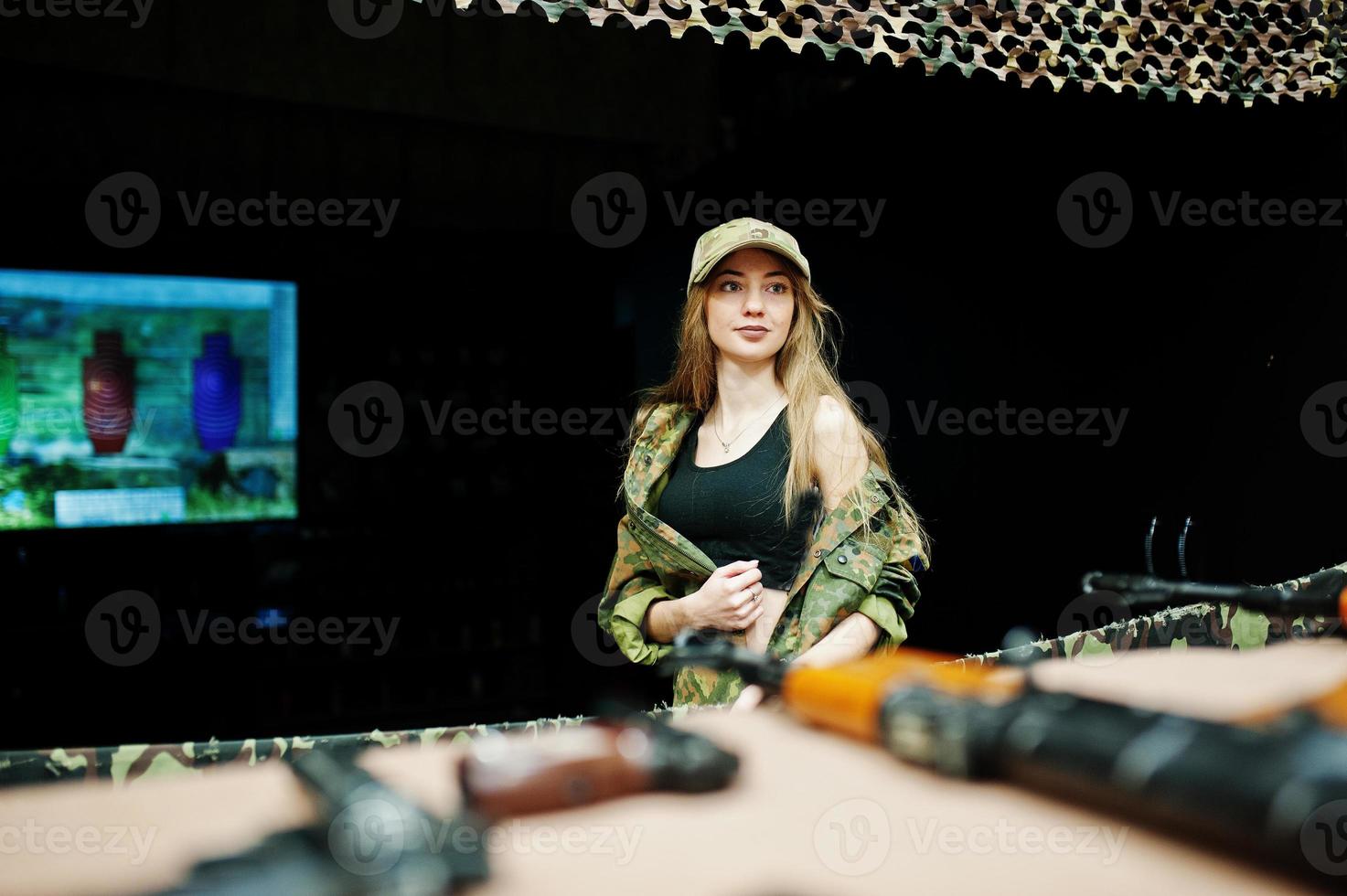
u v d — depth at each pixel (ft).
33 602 12.80
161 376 13.33
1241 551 7.12
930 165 9.97
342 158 11.64
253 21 10.13
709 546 4.64
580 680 14.92
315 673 14.14
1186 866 1.22
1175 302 7.61
